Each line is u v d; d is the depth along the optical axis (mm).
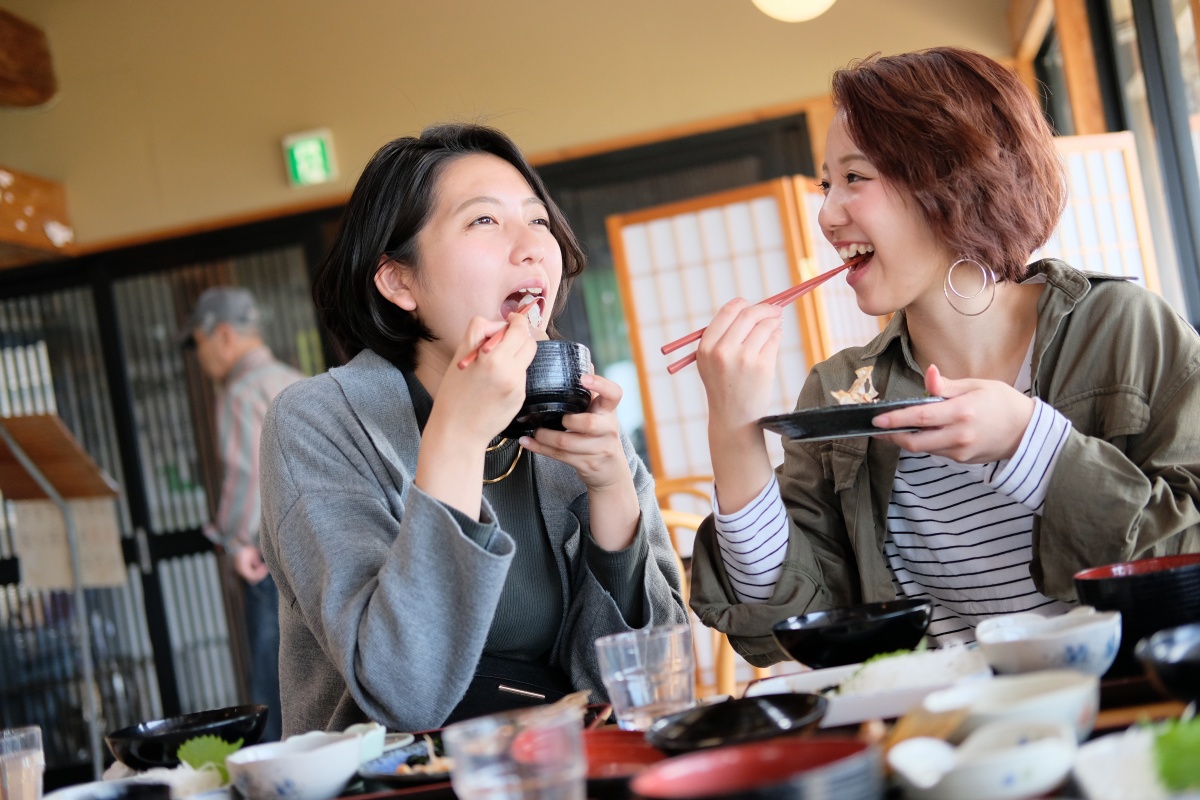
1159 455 1326
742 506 1432
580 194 5504
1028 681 869
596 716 1149
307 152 5613
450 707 1329
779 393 4066
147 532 5727
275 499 1520
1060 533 1275
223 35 5723
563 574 1634
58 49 5824
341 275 1682
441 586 1290
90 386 5824
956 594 1527
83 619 4711
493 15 5516
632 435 5398
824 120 5223
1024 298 1509
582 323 5465
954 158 1387
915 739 771
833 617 1214
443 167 1652
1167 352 1384
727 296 4129
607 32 5430
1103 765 719
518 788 758
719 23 5336
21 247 5531
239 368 4699
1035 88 5059
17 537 4758
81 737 5715
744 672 3275
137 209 5758
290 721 1591
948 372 1543
